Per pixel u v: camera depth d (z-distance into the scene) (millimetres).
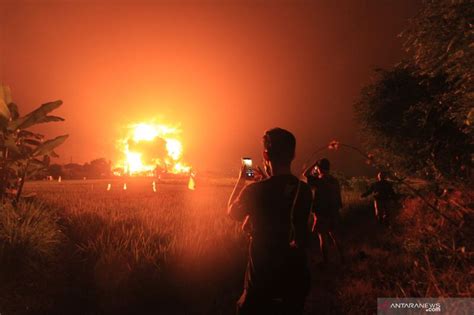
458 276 4621
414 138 13820
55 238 6977
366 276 6230
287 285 2822
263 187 2916
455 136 11766
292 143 3008
